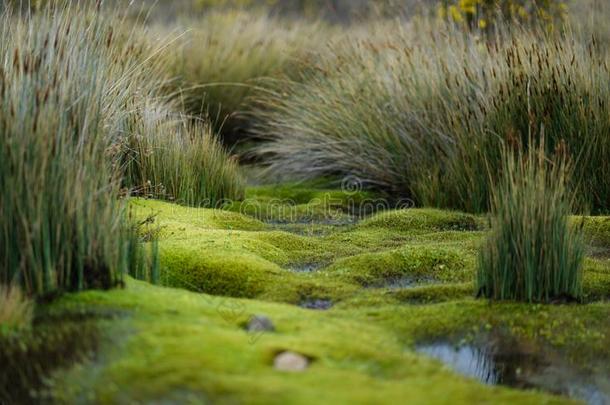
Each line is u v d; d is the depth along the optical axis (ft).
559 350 19.01
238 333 17.97
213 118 51.49
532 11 48.34
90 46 27.37
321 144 41.91
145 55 41.55
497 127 34.42
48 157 20.25
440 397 15.78
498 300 21.79
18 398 15.38
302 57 53.93
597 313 21.06
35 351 16.96
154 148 34.45
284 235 28.91
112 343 17.21
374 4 55.67
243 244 27.07
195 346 17.01
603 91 34.71
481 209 34.06
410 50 41.60
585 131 33.40
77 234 20.15
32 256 19.58
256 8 80.53
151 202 32.53
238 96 52.13
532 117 29.66
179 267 24.44
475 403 15.75
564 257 21.91
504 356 18.63
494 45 38.73
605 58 37.04
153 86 42.06
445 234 30.14
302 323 19.24
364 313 20.88
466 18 48.70
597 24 47.24
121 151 32.01
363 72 43.24
